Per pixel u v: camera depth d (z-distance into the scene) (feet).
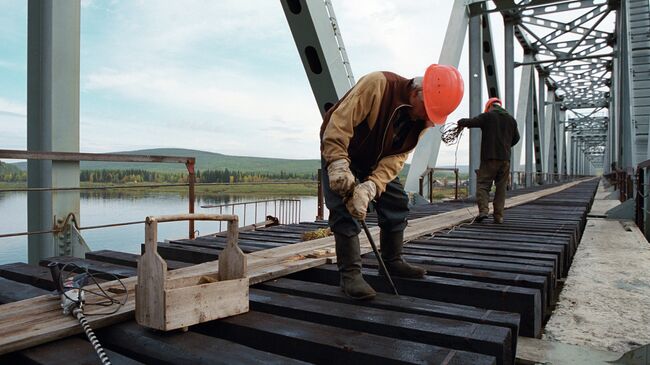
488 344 5.29
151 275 5.60
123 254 11.07
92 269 9.22
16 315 5.87
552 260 10.23
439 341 5.57
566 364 5.84
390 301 7.02
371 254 10.61
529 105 73.26
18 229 13.06
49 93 12.57
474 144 43.19
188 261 11.27
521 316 7.04
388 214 8.07
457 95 6.95
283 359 4.90
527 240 13.21
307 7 19.11
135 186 13.58
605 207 35.22
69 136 12.92
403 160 7.44
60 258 10.69
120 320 5.94
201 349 5.15
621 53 51.75
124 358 4.98
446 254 10.81
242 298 6.43
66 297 5.94
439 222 16.84
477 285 7.59
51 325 5.53
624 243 15.74
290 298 7.15
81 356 5.03
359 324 6.11
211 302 5.99
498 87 51.26
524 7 43.57
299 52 20.66
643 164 21.18
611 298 8.49
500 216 17.61
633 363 5.74
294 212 22.31
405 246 12.06
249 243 12.83
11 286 7.94
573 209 24.29
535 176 80.79
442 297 7.74
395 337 5.85
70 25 12.91
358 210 6.72
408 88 6.97
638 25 38.32
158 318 5.52
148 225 5.63
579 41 67.05
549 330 6.94
